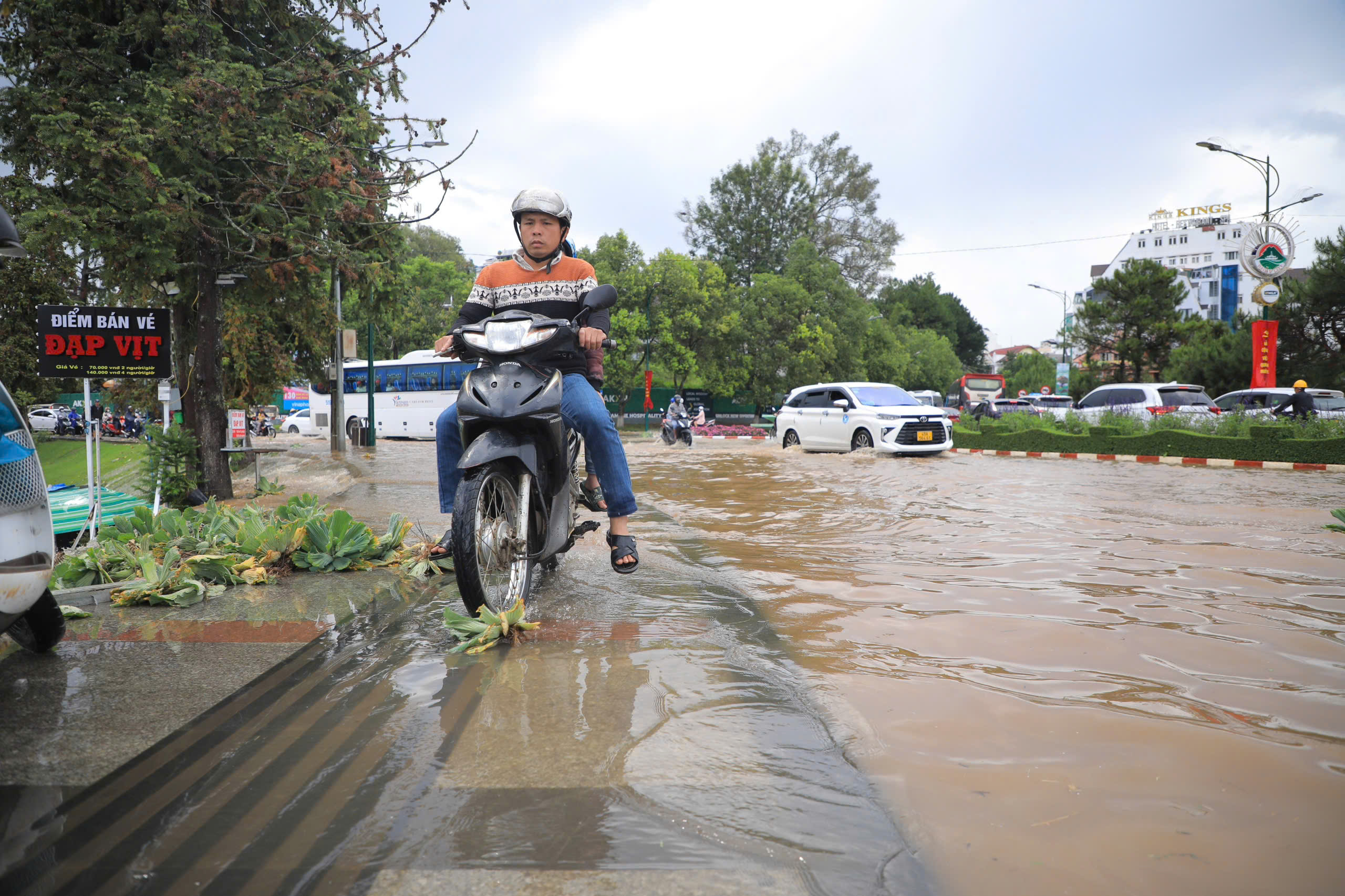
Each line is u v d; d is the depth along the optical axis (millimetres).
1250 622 3584
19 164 8602
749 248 55969
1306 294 30250
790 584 4516
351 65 8508
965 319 93562
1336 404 19562
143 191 7863
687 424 24078
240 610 3859
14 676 2957
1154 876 1636
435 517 7316
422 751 2305
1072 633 3420
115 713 2588
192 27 8648
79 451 31000
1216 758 2180
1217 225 98312
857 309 49875
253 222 9250
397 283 11289
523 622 3490
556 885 1621
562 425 3822
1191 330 41156
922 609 3908
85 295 9977
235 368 17406
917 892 1591
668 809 1938
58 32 8750
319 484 11625
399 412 30688
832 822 1869
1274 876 1631
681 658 3180
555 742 2355
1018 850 1739
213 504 5352
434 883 1634
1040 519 7055
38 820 1911
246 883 1640
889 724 2451
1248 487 10055
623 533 4152
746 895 1580
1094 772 2107
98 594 3980
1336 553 5320
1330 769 2109
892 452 17125
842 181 57188
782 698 2703
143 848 1779
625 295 44438
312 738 2410
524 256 4281
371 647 3449
